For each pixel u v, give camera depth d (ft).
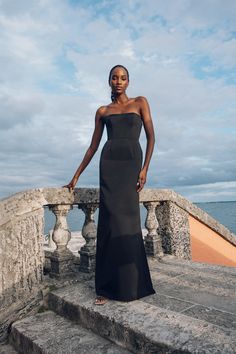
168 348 6.15
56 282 10.42
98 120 10.23
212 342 6.05
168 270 12.55
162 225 15.89
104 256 8.94
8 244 9.36
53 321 8.93
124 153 9.04
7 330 8.95
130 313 7.80
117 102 9.95
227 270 12.47
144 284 9.09
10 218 9.46
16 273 9.49
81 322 8.51
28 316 9.39
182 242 16.10
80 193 11.34
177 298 8.98
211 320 7.23
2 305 9.04
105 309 8.15
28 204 10.00
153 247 14.62
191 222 17.06
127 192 8.82
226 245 19.39
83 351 7.08
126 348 7.11
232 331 6.54
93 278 11.25
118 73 9.65
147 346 6.58
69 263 10.97
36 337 7.90
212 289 9.89
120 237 8.68
